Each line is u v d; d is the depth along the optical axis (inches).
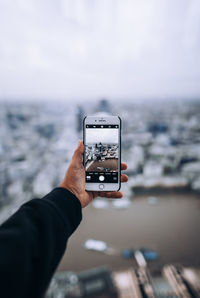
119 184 15.2
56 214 7.0
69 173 12.3
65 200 8.1
